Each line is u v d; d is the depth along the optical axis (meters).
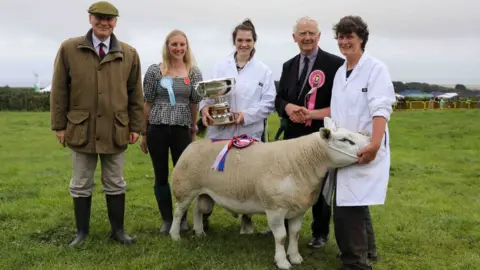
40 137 17.98
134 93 5.57
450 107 50.38
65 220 6.65
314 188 4.89
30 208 7.30
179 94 5.86
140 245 5.53
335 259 5.31
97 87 5.23
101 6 5.06
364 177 4.53
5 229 6.21
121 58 5.33
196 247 5.53
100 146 5.30
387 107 4.39
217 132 5.78
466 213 7.32
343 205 4.58
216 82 5.29
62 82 5.22
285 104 5.54
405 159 12.79
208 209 5.83
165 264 4.96
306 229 6.46
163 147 5.97
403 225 6.62
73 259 5.08
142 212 7.22
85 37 5.25
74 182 5.52
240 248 5.59
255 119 5.58
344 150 4.51
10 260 4.99
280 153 4.94
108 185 5.63
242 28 5.55
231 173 5.15
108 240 5.69
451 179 10.09
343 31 4.60
